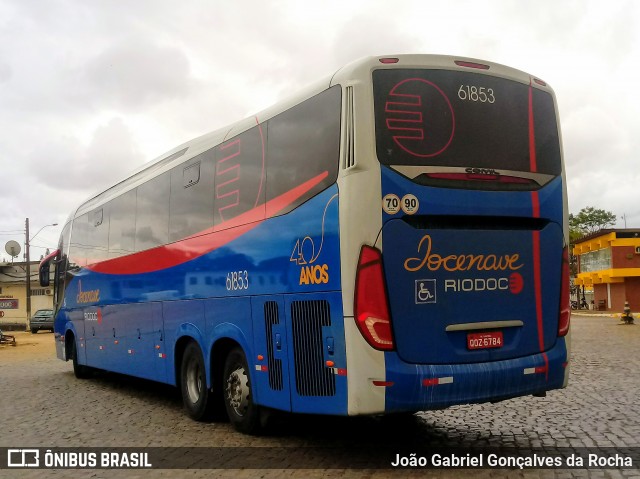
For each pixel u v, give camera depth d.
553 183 6.64
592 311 53.19
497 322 6.14
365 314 5.65
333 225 5.98
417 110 6.04
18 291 56.88
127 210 11.76
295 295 6.46
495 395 6.05
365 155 5.79
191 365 9.05
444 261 5.94
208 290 8.37
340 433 7.67
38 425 8.91
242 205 7.66
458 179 6.05
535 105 6.70
